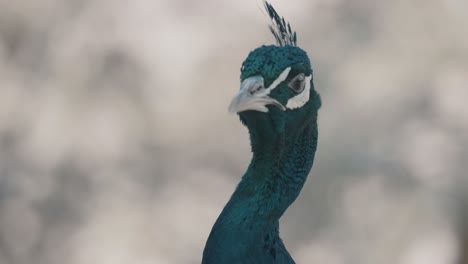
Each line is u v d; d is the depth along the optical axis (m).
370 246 14.04
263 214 5.10
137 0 14.82
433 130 13.76
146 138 14.89
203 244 14.73
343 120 13.88
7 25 15.26
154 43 14.63
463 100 13.60
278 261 5.13
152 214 14.73
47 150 14.93
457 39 13.51
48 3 15.19
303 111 5.14
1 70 15.23
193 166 15.02
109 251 14.42
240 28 14.55
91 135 14.84
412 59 13.65
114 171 14.86
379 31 13.85
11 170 14.93
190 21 14.65
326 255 14.37
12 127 15.09
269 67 4.98
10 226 14.77
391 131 13.88
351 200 14.16
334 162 14.05
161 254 14.50
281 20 5.51
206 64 14.59
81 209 14.77
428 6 13.59
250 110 4.98
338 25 14.11
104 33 14.80
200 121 14.79
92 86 14.84
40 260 14.67
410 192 13.91
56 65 14.96
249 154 15.04
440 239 13.88
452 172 13.77
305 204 14.42
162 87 14.67
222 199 14.95
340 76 13.84
